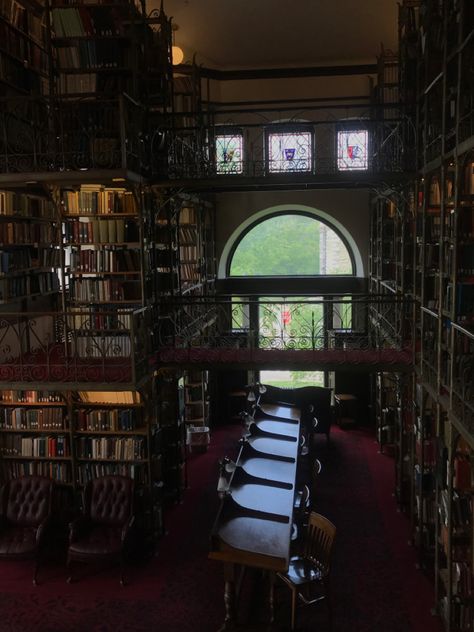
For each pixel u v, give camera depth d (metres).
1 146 7.27
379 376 11.43
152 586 7.02
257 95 12.05
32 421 7.85
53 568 7.42
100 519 7.51
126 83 7.65
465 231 6.07
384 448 11.14
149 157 8.30
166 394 9.13
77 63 7.48
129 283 7.89
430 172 7.12
